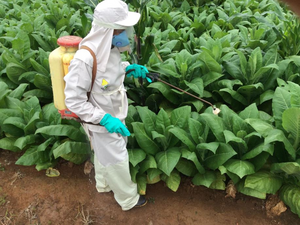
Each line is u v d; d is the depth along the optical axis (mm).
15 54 4016
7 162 3320
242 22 5090
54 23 5328
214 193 2918
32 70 4043
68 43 1941
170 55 3975
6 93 3215
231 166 2629
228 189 2865
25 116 3133
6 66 3777
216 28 4691
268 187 2604
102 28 1844
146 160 2795
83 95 1919
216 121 2771
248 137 2758
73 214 2801
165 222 2709
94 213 2803
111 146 2223
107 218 2762
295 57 3697
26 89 3943
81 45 1919
